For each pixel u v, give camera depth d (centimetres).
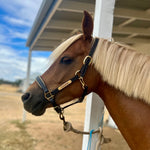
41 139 396
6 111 773
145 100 94
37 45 529
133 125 99
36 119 583
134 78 96
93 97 143
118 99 104
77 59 108
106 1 141
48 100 113
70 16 327
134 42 436
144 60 97
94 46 108
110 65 102
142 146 96
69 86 110
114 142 343
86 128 146
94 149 142
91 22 109
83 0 267
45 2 263
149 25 354
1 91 2175
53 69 112
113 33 389
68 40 112
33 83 120
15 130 462
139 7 282
